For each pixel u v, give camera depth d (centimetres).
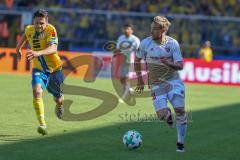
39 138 2373
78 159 2002
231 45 6838
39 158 1991
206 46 6309
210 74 5784
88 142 2336
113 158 2039
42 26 2406
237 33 6856
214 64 5778
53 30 2430
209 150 2280
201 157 2128
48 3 7862
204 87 5394
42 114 2384
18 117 2925
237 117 3347
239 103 4119
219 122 3108
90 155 2077
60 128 2645
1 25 6888
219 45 6856
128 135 2220
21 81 4959
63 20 7112
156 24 2147
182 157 2108
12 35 6850
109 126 2784
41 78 2425
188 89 5106
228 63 5744
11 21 6894
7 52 5947
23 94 3988
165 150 2230
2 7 7475
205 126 2939
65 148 2189
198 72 5816
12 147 2162
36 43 2448
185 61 5850
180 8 7706
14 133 2466
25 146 2192
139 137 2223
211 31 6862
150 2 7769
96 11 7019
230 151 2277
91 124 2820
